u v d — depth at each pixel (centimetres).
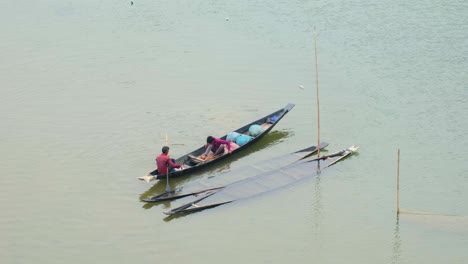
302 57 5762
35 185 3934
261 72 5512
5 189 3891
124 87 5322
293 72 5491
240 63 5694
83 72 5631
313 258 3256
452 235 3403
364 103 4922
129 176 4019
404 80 5244
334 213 3634
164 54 5956
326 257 3266
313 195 3800
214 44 6125
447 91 5022
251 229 3500
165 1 7394
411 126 4559
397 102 4906
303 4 6981
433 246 3338
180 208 3619
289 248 3344
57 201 3769
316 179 3953
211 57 5847
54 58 5938
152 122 4722
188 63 5747
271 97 5075
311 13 6725
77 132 4591
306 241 3394
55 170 4103
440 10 6575
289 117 4778
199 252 3309
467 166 4053
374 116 4725
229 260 3244
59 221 3584
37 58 5944
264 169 4047
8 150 4350
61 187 3909
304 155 4200
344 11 6725
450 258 3234
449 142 4341
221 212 3644
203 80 5403
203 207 3647
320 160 4138
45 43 6284
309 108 4891
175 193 3766
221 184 3884
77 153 4306
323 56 5756
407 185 3875
